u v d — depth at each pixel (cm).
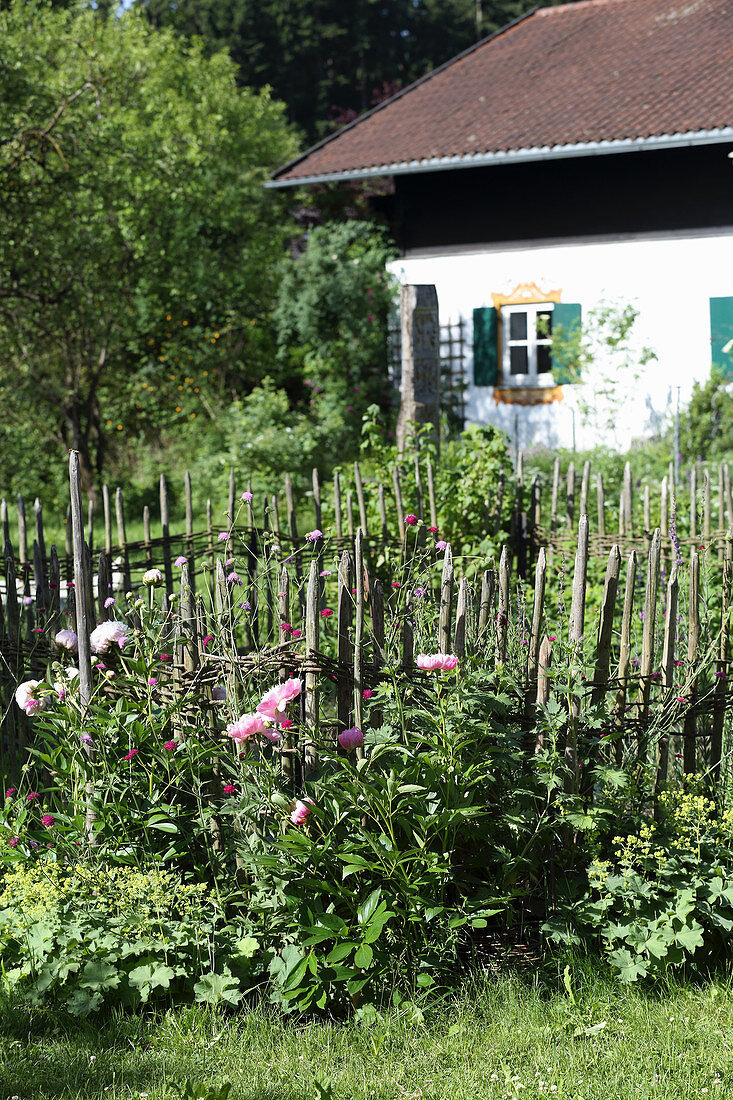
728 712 422
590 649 490
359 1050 321
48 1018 339
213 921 349
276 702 349
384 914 337
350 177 1617
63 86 1457
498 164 1538
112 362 1684
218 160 1917
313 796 363
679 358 1455
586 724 365
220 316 1855
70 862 381
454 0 4375
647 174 1466
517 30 2002
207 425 1705
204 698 384
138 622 446
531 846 371
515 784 376
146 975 344
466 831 364
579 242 1518
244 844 367
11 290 1386
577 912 359
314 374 1709
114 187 1465
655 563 373
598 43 1802
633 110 1488
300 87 4181
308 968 342
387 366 1692
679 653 446
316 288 1669
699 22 1736
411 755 352
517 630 436
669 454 1188
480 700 364
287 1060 314
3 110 1292
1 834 388
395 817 351
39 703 394
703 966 358
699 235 1442
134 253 1557
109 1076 306
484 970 360
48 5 1590
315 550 507
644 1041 317
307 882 344
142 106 1688
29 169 1388
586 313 1479
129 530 1196
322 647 475
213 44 3944
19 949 365
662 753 384
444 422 1448
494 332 1579
